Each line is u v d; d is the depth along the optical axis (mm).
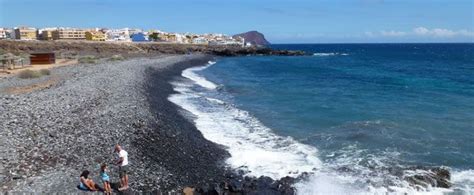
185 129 24188
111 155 17484
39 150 17016
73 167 15742
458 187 15836
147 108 27500
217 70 70750
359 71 69875
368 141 22125
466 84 47250
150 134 21484
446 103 33344
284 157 19781
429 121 26422
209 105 33625
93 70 48781
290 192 15141
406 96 37781
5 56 53188
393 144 21516
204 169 17953
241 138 23172
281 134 24047
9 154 16109
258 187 15492
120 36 167250
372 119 27281
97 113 24562
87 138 19375
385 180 16344
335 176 16906
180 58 89125
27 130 19500
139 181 15305
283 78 56781
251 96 38875
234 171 17891
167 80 49125
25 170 14891
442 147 20844
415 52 168250
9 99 26688
